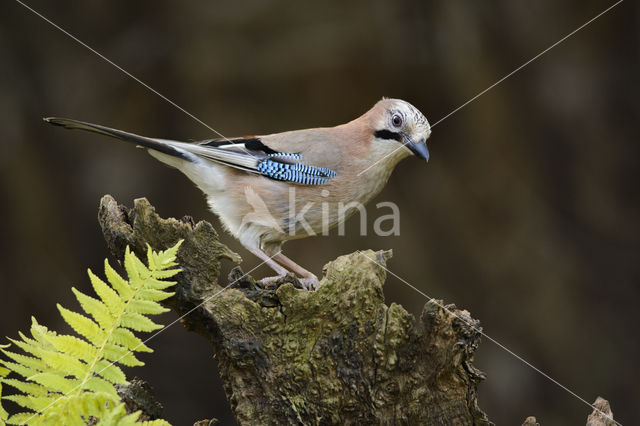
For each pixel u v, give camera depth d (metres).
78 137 12.91
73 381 2.81
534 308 13.26
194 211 13.37
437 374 3.95
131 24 12.93
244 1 12.98
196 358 12.91
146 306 2.96
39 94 12.65
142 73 12.94
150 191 13.23
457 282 13.48
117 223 4.15
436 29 13.16
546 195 13.79
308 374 3.90
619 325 13.24
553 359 13.05
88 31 12.77
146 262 4.08
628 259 13.52
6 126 12.33
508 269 13.46
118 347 2.90
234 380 3.98
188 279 3.96
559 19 13.50
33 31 12.50
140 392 4.13
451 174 13.66
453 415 3.99
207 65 12.98
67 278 12.72
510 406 12.74
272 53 13.09
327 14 13.13
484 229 13.61
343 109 13.39
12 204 12.41
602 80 13.66
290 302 3.91
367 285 3.91
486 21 13.29
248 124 13.26
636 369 13.00
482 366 13.05
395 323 3.88
